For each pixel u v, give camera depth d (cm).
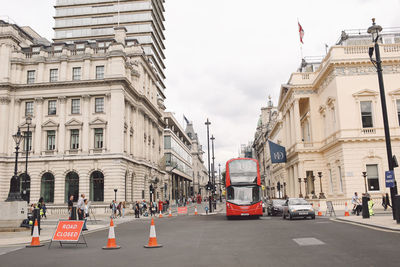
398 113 3697
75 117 4603
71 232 1397
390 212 2934
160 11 10725
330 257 970
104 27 9344
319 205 3478
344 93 3775
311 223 2089
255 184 2947
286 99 5384
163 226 2425
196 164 15112
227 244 1326
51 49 4988
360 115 3722
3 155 4531
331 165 4141
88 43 5034
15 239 1669
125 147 4744
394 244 1146
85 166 4431
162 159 6475
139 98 5322
